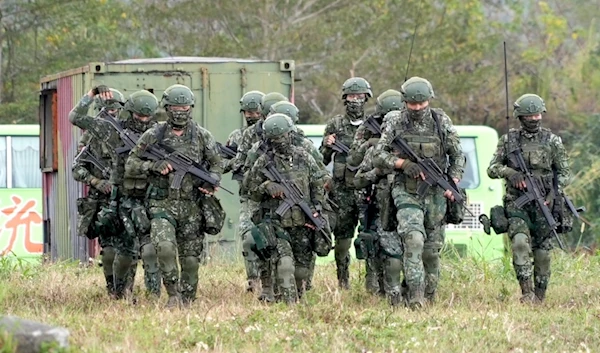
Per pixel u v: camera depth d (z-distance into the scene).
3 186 69.75
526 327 35.66
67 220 59.44
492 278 48.78
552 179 42.16
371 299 42.41
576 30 128.38
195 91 58.81
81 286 45.56
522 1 137.88
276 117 40.09
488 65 121.19
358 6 114.88
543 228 42.31
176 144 39.84
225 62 59.12
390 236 41.19
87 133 43.06
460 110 121.06
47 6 111.19
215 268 54.00
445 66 116.06
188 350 31.31
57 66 112.19
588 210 97.31
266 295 42.69
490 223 42.25
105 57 114.38
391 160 39.72
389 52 113.81
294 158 40.25
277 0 114.69
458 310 38.94
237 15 114.38
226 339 32.69
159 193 39.72
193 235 40.25
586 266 53.56
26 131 70.50
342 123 46.16
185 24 115.69
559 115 120.88
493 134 66.19
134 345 31.05
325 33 113.62
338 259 46.62
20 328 28.09
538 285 42.78
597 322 36.91
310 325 35.06
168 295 39.53
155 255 40.47
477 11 118.38
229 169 45.09
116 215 41.16
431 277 40.84
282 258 39.59
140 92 42.22
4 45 114.19
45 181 63.06
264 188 39.94
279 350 31.41
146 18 115.50
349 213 45.97
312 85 115.19
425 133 39.91
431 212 40.06
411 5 114.31
